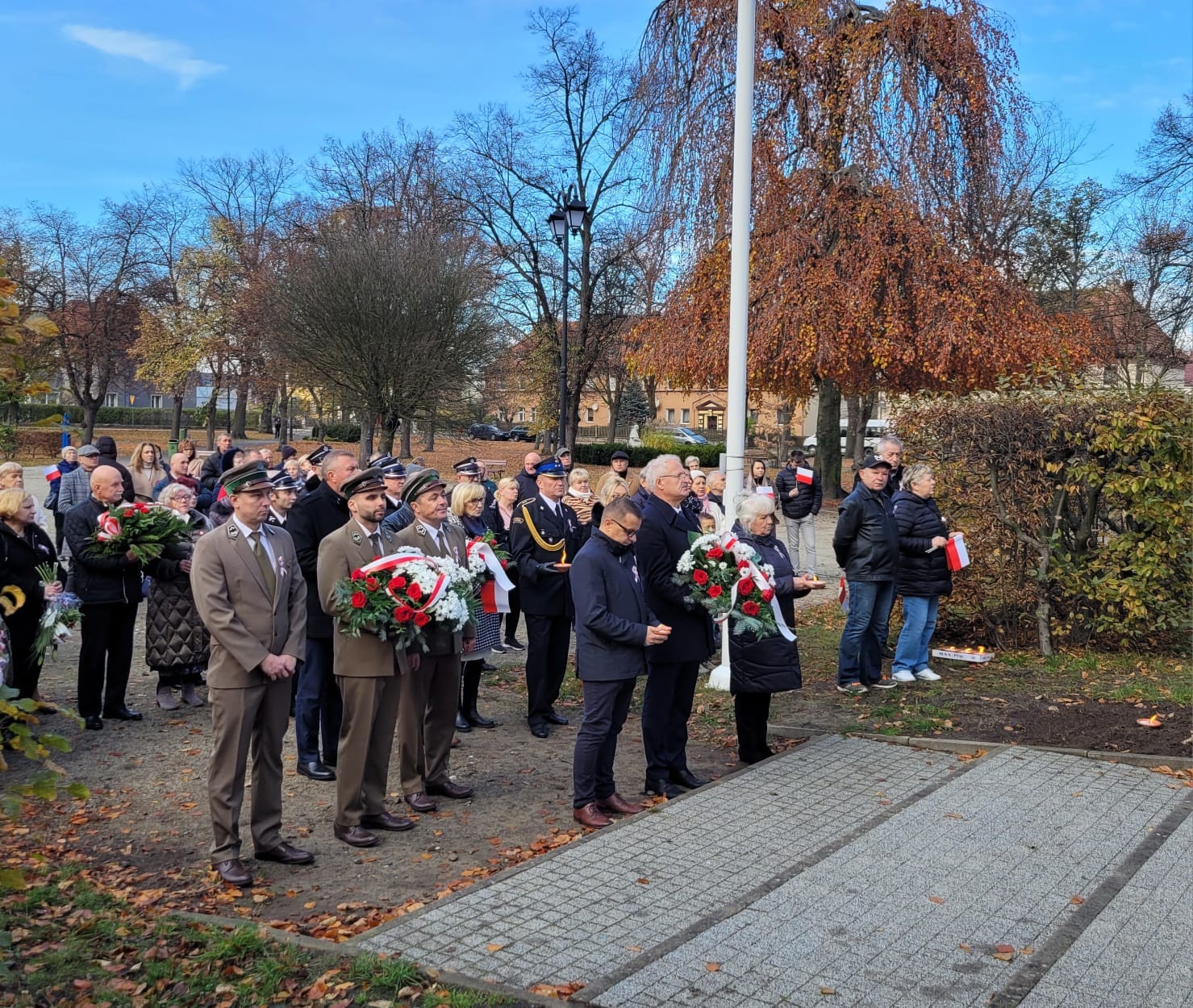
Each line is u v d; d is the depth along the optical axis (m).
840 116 22.41
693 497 11.35
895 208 22.05
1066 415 10.07
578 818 6.11
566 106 37.56
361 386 29.53
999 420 10.30
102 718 8.32
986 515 10.62
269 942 4.38
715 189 21.86
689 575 6.38
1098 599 10.39
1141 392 10.20
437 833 6.04
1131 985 3.98
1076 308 34.00
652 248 23.22
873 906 4.68
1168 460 9.76
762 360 22.62
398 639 5.70
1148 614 10.02
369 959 4.14
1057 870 5.09
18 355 3.49
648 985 3.97
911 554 9.16
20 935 4.48
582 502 10.86
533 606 8.18
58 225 48.31
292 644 5.59
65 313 47.56
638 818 5.91
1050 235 33.81
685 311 24.38
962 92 22.44
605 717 6.11
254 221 51.25
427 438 52.59
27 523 7.80
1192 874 5.03
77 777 6.93
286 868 5.50
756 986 3.97
